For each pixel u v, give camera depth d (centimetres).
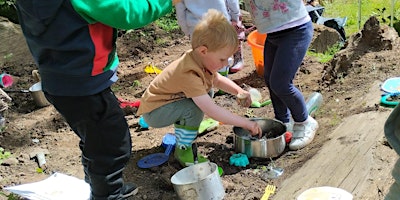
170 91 197
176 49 354
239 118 197
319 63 310
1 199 195
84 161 172
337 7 485
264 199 181
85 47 151
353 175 179
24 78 314
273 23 200
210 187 177
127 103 270
